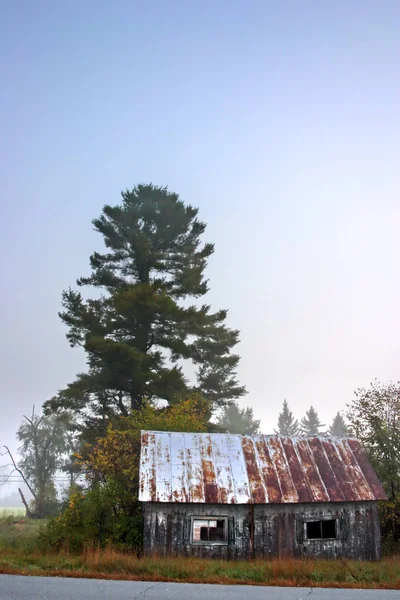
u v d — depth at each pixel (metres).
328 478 21.27
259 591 12.65
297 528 20.17
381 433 25.30
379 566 16.92
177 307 38.31
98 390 37.62
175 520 19.67
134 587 12.78
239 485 20.41
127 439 25.05
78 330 37.75
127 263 41.72
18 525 33.84
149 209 41.84
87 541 20.16
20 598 11.00
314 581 14.34
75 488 25.11
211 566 16.06
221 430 37.94
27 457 57.03
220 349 43.31
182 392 36.56
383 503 23.55
